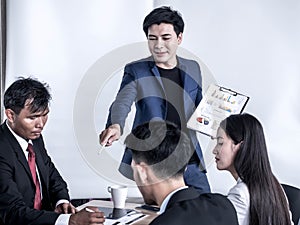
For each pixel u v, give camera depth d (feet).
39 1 10.50
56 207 7.25
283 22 10.29
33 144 7.57
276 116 10.46
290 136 10.47
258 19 10.32
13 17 10.48
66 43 10.59
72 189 10.87
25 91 6.67
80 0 10.50
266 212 4.99
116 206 6.80
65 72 10.62
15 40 10.51
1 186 6.55
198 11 10.44
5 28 10.70
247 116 5.40
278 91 10.42
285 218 5.09
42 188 7.39
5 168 6.68
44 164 7.52
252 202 5.01
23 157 6.96
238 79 10.47
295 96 10.41
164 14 7.94
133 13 10.55
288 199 5.97
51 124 10.73
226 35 10.42
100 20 10.54
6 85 10.55
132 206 6.91
